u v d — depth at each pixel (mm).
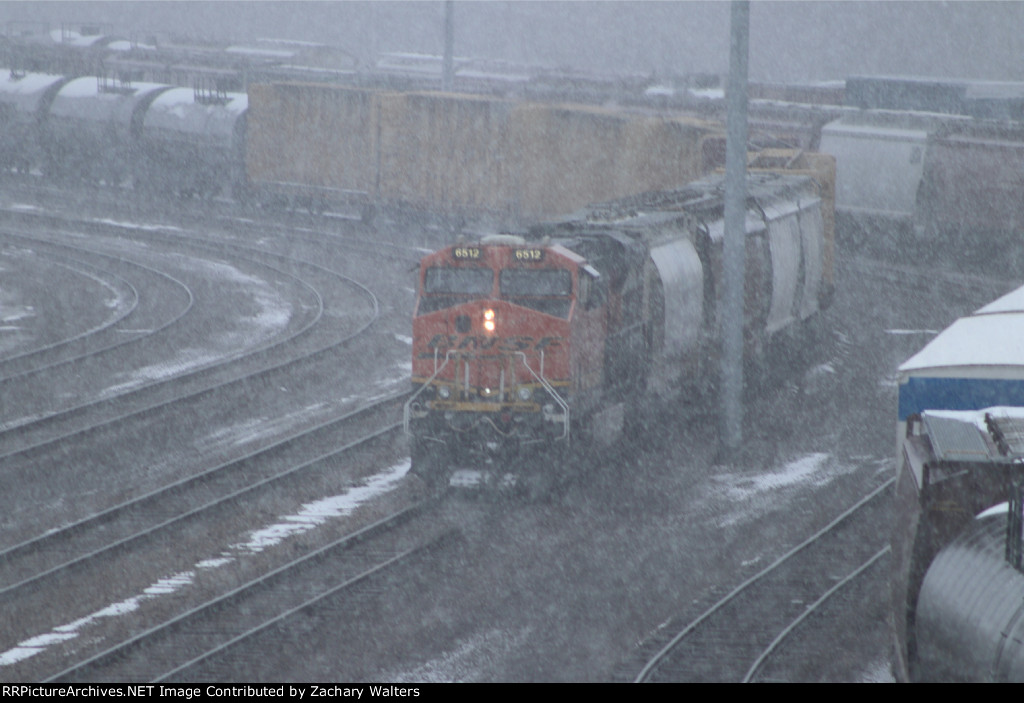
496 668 34812
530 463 48281
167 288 92375
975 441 31328
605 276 50406
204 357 72750
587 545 44688
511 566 42562
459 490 49219
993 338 42781
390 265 103688
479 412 47562
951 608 27469
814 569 42781
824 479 53125
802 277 73125
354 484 51594
